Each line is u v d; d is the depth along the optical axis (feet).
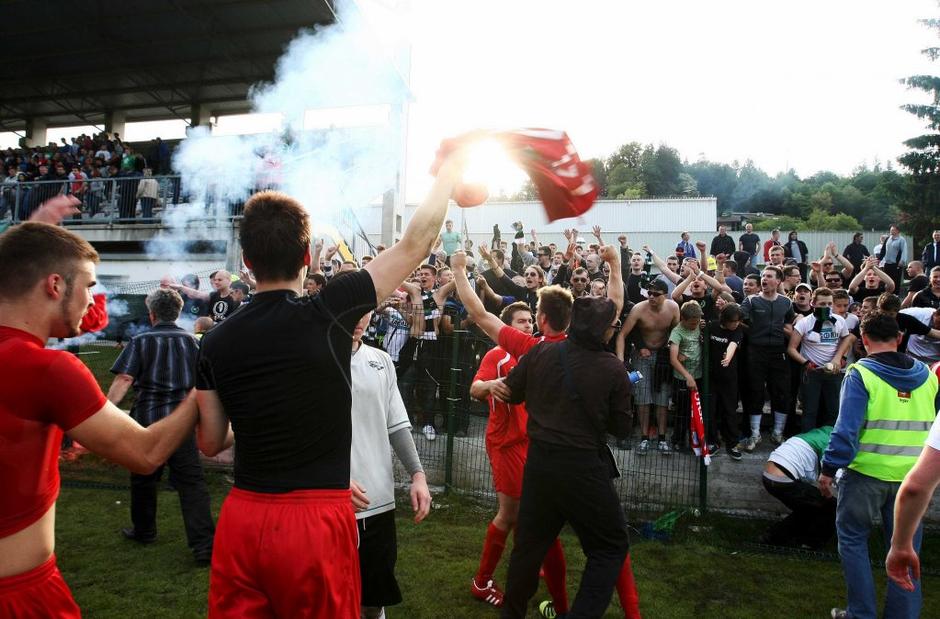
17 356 4.58
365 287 5.04
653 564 13.06
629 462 16.70
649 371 17.15
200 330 19.62
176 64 53.93
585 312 8.71
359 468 7.97
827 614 10.98
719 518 15.70
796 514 14.05
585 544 8.41
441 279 21.31
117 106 63.16
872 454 9.32
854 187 264.31
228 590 4.60
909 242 85.97
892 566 6.24
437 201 5.21
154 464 4.97
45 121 67.05
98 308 5.68
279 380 4.69
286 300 4.96
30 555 4.79
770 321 17.38
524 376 9.07
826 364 17.04
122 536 13.43
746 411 17.62
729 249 42.80
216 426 5.07
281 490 4.67
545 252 32.68
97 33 49.34
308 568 4.53
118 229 42.32
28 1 44.96
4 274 4.78
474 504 16.28
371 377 8.27
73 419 4.68
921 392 9.35
